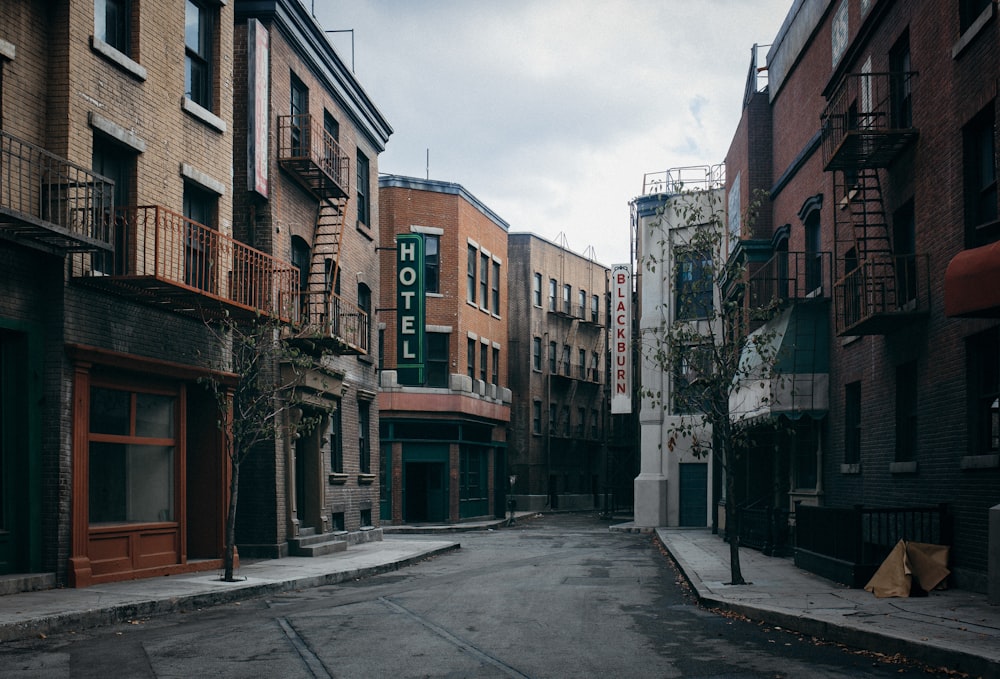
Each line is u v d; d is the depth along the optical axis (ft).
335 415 80.28
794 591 44.68
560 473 191.93
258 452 66.08
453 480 136.46
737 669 27.30
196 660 28.48
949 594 42.27
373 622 36.94
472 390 143.84
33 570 42.93
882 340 56.54
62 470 43.78
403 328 99.50
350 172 84.58
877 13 56.70
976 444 44.29
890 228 55.67
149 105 51.57
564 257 196.54
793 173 79.41
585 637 33.19
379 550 76.43
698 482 115.55
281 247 68.74
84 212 43.21
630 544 94.17
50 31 45.06
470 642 31.91
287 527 67.72
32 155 43.39
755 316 53.72
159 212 50.96
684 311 53.16
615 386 122.21
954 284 38.06
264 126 66.23
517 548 88.74
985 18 42.22
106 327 47.37
